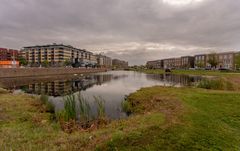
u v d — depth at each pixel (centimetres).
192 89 1928
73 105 1109
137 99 1678
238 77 3341
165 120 795
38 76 5291
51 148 559
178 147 546
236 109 1002
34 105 1315
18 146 571
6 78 4041
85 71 9431
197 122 769
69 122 938
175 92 1684
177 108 1020
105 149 533
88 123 962
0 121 861
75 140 618
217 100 1241
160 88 2136
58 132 746
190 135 629
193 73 6650
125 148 536
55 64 11575
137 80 4484
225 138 622
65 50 12700
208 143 578
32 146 573
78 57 14812
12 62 6225
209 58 9869
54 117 1063
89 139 625
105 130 735
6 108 1128
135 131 658
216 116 872
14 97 1559
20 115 991
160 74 7275
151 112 1031
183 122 762
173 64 17488
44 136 677
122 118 1082
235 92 1592
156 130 669
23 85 3272
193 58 14738
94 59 19025
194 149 538
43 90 2652
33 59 12962
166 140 587
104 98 1892
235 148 555
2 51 12544
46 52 12506
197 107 1044
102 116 1052
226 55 10656
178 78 4956
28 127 795
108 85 3338
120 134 631
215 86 2086
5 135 667
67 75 6612
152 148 536
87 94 2203
